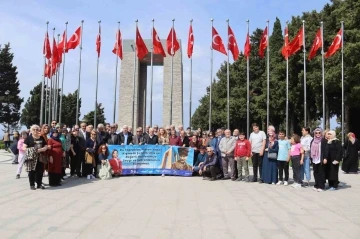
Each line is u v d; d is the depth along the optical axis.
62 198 10.59
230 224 7.75
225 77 55.88
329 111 40.75
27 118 66.19
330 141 13.20
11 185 13.23
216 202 10.25
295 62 40.28
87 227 7.32
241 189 12.94
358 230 7.35
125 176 16.47
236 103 49.38
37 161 12.25
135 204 9.74
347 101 33.84
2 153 36.28
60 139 13.83
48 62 28.88
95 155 15.83
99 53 26.08
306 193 12.20
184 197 10.97
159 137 17.44
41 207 9.26
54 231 7.00
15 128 72.31
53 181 13.12
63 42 26.19
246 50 25.00
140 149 16.97
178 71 34.25
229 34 24.25
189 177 16.45
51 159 12.91
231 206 9.70
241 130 55.62
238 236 6.85
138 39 24.83
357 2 30.42
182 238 6.66
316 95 37.66
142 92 38.88
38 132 12.51
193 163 16.83
